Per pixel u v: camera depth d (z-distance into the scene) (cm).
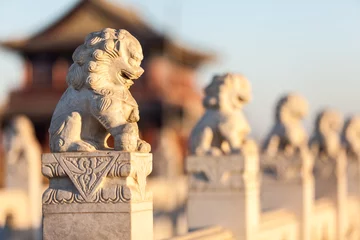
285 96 1989
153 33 6209
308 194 1978
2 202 1959
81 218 881
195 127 1463
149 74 6262
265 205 1975
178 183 3697
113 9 6444
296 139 1973
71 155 890
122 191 873
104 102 900
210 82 1468
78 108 916
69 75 927
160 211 3238
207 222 1436
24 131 2269
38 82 6494
